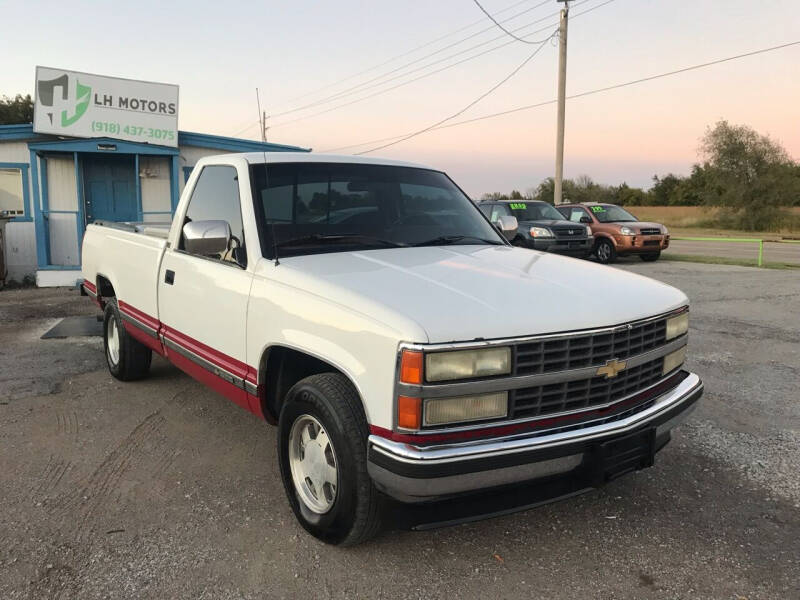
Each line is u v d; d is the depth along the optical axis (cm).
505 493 269
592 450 274
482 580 282
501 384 254
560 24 2286
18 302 1056
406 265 322
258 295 327
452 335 246
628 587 277
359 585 277
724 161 4331
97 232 607
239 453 419
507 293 284
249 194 359
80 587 274
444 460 244
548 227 1588
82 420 479
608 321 279
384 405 253
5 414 490
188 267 401
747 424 475
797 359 662
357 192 394
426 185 434
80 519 331
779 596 271
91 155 1348
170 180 1405
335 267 316
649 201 6850
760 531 324
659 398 312
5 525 324
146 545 307
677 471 395
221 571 286
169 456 414
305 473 317
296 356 329
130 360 552
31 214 1319
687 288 1182
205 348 387
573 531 324
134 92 1312
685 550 306
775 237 3472
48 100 1255
